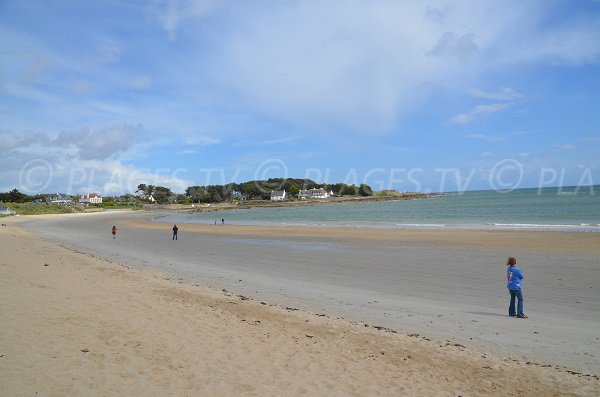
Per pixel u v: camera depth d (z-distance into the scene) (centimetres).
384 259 2186
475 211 7006
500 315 1145
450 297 1367
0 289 1037
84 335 742
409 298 1359
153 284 1381
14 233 3881
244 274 1834
